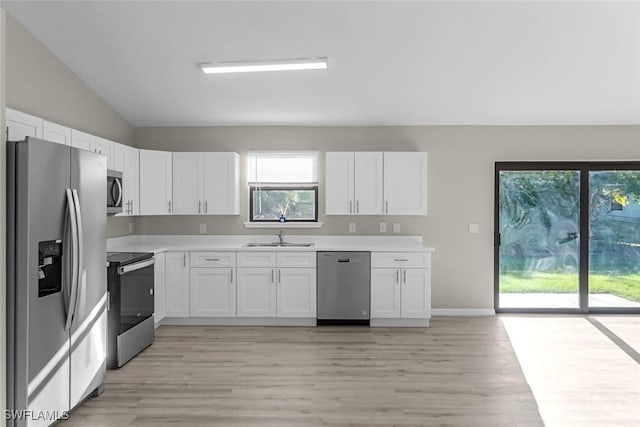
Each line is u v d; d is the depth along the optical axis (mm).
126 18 3207
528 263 5168
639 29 3273
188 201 4934
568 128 5082
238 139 5188
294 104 4617
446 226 5141
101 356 2998
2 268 1998
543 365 3512
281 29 3305
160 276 4508
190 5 3062
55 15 3174
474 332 4410
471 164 5129
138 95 4410
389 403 2846
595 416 2674
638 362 3578
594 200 5145
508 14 3135
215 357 3699
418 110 4746
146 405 2824
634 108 4637
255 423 2584
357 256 4613
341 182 4883
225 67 3768
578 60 3705
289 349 3902
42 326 2412
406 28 3287
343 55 3652
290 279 4645
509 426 2553
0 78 1954
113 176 3793
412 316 4594
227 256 4660
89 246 2854
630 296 5121
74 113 3980
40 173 2393
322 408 2773
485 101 4512
